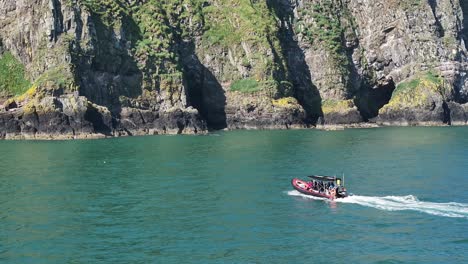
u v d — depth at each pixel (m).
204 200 76.56
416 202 75.12
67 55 193.25
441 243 56.97
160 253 54.22
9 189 84.50
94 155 125.81
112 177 95.00
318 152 130.00
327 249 55.34
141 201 76.06
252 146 144.38
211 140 163.62
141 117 198.50
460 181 90.38
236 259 52.56
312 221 65.62
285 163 111.19
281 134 185.75
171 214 68.81
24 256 53.50
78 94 186.25
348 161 114.12
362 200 76.56
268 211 70.50
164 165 109.06
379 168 104.50
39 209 71.50
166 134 194.75
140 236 59.62
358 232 60.97
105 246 56.28
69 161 115.56
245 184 88.25
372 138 167.50
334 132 194.00
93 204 74.25
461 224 63.84
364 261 51.94
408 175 96.56
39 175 97.25
